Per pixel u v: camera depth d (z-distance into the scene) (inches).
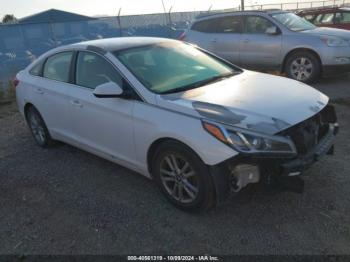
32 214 151.3
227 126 124.6
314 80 348.5
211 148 124.3
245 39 373.4
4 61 527.2
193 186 136.2
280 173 125.4
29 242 133.6
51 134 210.2
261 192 151.4
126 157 161.5
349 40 334.3
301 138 130.7
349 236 123.2
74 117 182.7
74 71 183.8
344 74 377.4
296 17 381.7
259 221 134.1
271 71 371.2
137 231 134.3
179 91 151.8
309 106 141.1
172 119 135.6
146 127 144.0
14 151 222.4
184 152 133.0
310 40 336.8
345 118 235.1
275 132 123.9
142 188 163.9
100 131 169.3
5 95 375.9
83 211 149.9
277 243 122.3
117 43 179.6
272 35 357.7
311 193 149.2
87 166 191.6
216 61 191.5
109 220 142.3
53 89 193.0
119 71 159.6
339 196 146.0
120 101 154.7
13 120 294.7
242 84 161.3
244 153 121.4
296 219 133.7
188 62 178.4
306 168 130.0
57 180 178.7
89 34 685.9
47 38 629.9
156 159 145.7
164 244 126.5
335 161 174.6
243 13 378.3
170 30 712.4
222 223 134.6
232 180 127.3
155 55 174.6
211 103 138.4
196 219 138.2
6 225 145.3
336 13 544.7
